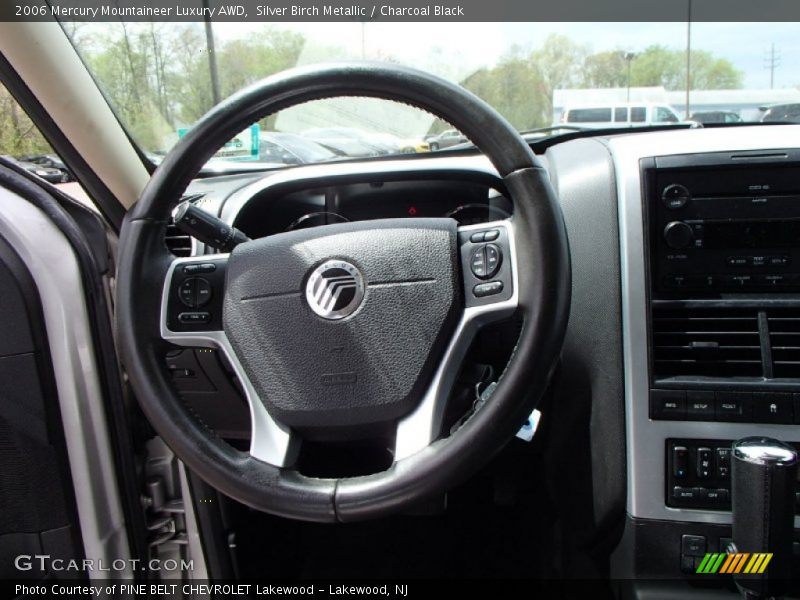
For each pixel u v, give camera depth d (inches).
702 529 39.2
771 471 30.3
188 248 48.2
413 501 29.1
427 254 31.5
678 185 40.3
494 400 28.7
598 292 41.4
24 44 39.6
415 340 31.2
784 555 30.9
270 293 32.8
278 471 31.0
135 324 32.3
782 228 39.7
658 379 39.6
